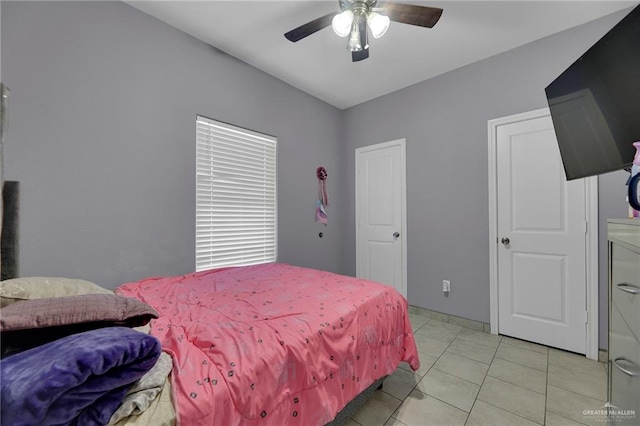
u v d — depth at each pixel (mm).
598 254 2006
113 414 643
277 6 1910
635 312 884
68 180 1643
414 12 1606
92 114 1731
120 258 1858
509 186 2408
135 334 733
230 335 1049
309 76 2885
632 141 1159
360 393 1437
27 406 504
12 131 1464
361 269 3543
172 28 2113
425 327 2650
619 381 1037
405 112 3111
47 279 1067
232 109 2518
